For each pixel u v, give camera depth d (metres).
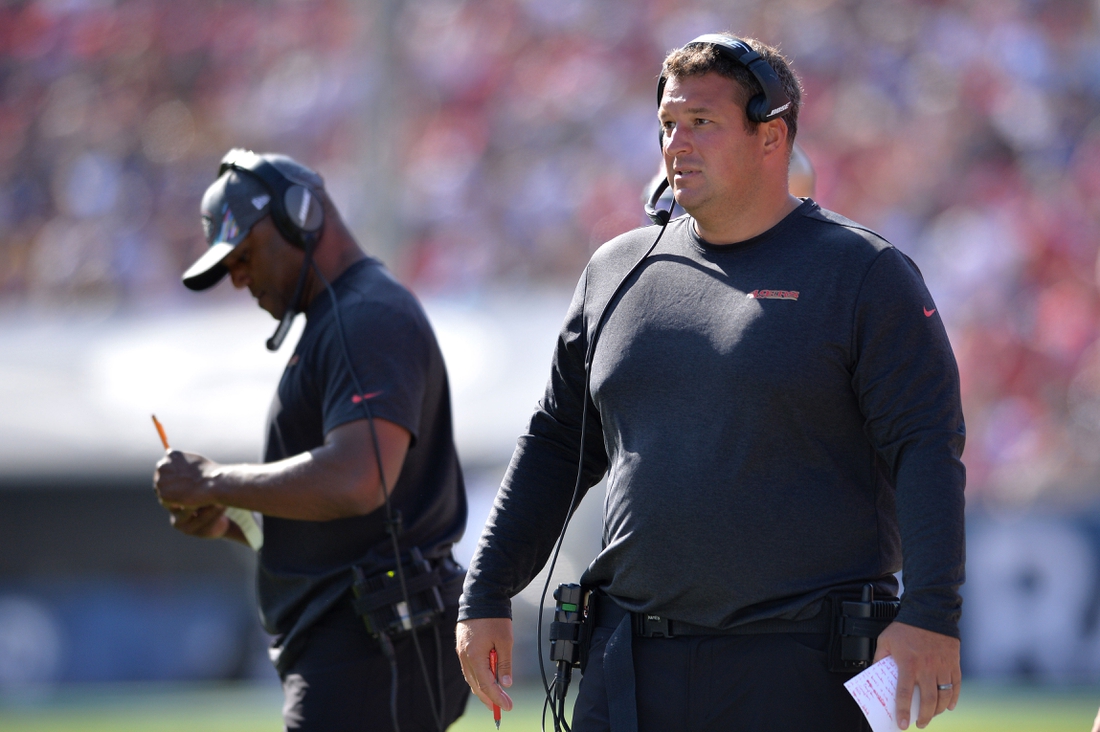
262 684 26.80
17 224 53.16
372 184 34.78
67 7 58.03
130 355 31.88
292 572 10.62
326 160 51.59
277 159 11.02
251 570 27.33
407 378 10.36
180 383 31.30
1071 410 34.62
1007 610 24.69
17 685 27.53
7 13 58.41
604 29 51.44
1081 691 24.12
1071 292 37.06
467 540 27.64
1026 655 24.48
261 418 29.91
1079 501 28.39
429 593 10.45
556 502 8.86
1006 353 36.06
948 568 7.07
